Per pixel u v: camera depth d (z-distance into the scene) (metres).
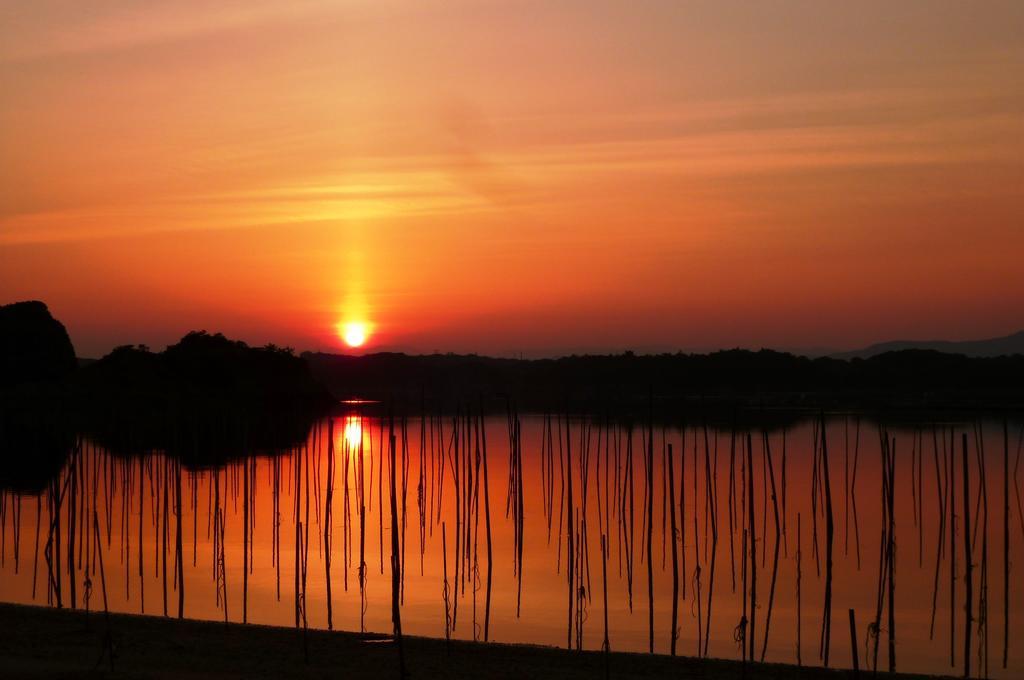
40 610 18.08
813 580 27.23
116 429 48.38
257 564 28.97
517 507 27.72
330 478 20.45
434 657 15.62
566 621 22.45
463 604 23.94
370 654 15.69
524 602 24.38
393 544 14.05
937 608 24.41
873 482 43.75
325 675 14.36
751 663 15.89
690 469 48.16
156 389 63.69
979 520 35.75
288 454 55.03
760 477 45.41
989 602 24.92
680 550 31.02
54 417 51.94
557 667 15.26
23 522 35.03
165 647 15.74
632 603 24.28
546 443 60.59
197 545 31.73
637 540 32.69
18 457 49.62
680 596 25.16
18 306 73.06
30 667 14.02
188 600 23.86
